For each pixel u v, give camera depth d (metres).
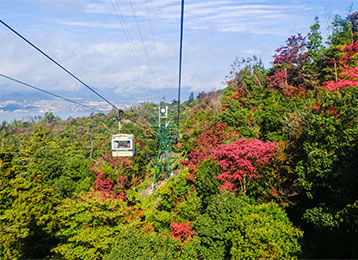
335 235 13.59
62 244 20.16
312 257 13.74
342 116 17.22
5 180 27.16
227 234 17.06
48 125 112.94
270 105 34.16
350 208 12.34
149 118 91.69
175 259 18.12
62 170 37.97
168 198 27.27
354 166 15.26
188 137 43.91
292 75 41.88
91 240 18.95
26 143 67.19
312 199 18.12
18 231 19.77
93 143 70.75
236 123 36.59
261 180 21.17
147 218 24.89
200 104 63.69
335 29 44.75
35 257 21.14
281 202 18.89
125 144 32.50
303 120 20.86
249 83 49.28
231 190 21.83
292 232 15.22
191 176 26.97
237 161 21.47
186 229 19.27
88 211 20.58
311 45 40.72
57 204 25.28
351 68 29.30
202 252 17.94
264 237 14.62
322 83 32.78
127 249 16.44
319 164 16.31
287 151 20.56
